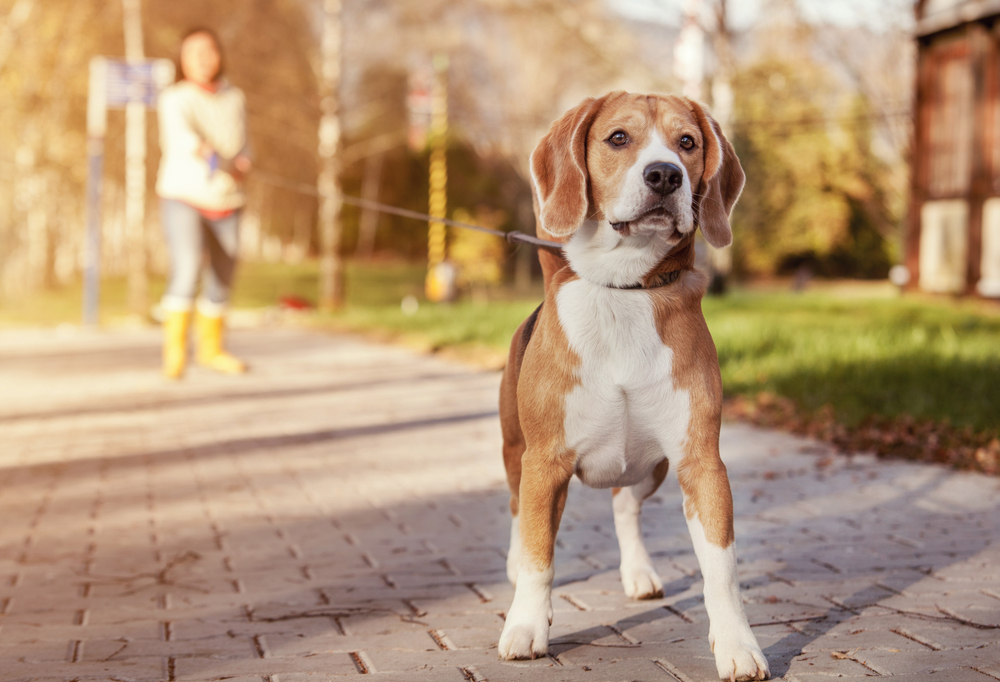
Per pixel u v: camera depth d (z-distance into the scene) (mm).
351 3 25875
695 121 2971
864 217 50000
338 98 25984
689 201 2771
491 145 40594
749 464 5789
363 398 8773
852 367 8438
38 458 6168
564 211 2861
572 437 2836
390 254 75438
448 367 11305
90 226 19125
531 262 47125
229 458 6145
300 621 3180
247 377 10312
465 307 18266
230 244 10016
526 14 32875
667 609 3244
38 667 2750
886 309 15859
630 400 2781
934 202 21203
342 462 6004
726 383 8359
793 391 7742
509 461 3375
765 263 48062
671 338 2799
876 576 3582
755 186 43125
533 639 2766
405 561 3908
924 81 21453
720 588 2664
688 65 24250
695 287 2885
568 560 3906
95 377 10383
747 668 2539
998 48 19312
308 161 39188
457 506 4859
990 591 3367
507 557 3838
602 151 2875
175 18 29297
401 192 72500
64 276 40094
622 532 3455
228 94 9492
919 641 2867
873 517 4504
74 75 28578
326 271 26266
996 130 19391
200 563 3902
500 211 47375
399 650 2875
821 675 2602
